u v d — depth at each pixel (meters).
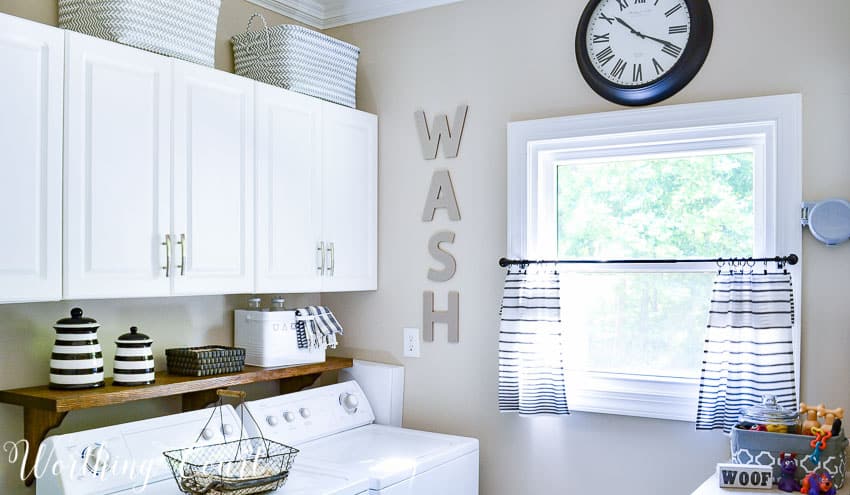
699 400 2.46
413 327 3.12
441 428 3.04
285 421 2.68
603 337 2.76
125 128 2.18
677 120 2.57
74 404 2.07
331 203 2.94
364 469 2.39
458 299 3.02
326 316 3.01
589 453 2.74
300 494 2.13
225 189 2.48
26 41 1.95
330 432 2.85
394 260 3.18
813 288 2.36
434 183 3.07
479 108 2.99
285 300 3.19
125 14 2.22
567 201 2.85
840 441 1.99
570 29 2.80
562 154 2.83
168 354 2.55
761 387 2.34
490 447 2.93
